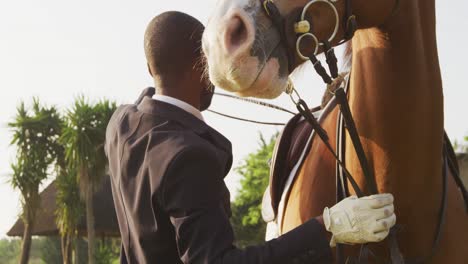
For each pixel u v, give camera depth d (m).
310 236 2.09
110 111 21.75
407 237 2.47
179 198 2.12
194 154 2.16
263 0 1.90
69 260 22.20
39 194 23.22
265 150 29.59
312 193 2.70
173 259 2.23
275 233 3.12
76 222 22.14
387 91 2.35
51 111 23.30
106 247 23.66
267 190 3.36
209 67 1.88
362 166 2.32
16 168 22.92
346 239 2.10
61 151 23.02
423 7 2.35
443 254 2.53
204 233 2.08
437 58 2.43
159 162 2.19
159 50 2.44
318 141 2.81
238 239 30.77
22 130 22.83
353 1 2.09
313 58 2.03
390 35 2.29
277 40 1.93
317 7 2.02
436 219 2.49
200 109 2.60
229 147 2.42
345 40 2.16
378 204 2.08
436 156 2.42
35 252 42.47
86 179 21.52
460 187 2.82
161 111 2.37
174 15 2.46
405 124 2.34
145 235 2.21
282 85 1.95
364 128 2.45
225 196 2.35
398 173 2.39
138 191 2.23
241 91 1.89
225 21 1.85
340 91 2.23
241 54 1.83
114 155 2.45
